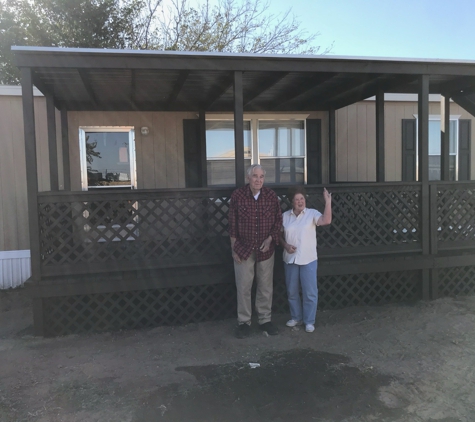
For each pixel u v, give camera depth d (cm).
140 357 410
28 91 443
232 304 518
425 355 404
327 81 597
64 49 436
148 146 718
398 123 825
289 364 389
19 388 349
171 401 328
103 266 473
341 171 799
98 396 336
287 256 462
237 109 491
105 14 1505
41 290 457
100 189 710
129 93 623
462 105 714
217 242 500
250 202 434
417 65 536
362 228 532
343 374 369
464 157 866
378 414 309
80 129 692
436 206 555
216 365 390
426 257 551
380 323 488
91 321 480
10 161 680
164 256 489
